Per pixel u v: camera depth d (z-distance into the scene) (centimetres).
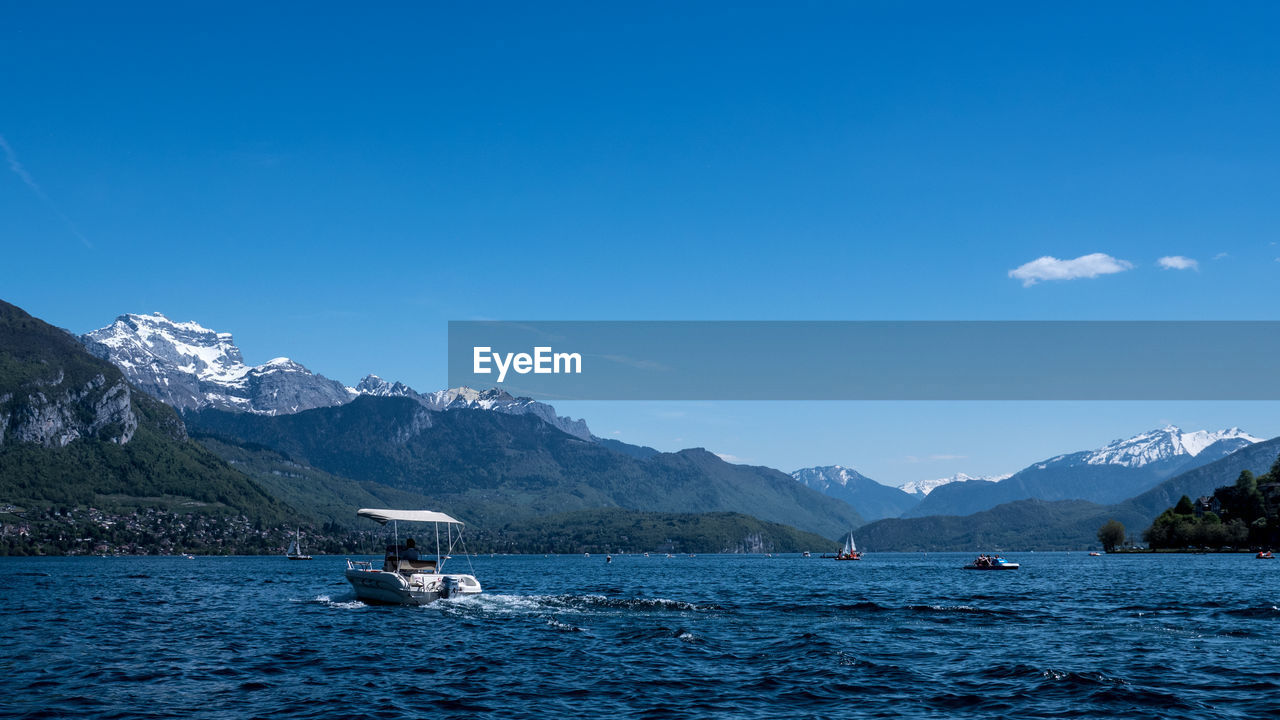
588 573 18862
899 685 3678
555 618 6169
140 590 10606
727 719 3116
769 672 3988
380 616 6359
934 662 4222
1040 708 3250
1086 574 14388
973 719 3105
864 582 13038
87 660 4412
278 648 4812
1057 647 4688
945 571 18900
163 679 3872
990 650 4603
